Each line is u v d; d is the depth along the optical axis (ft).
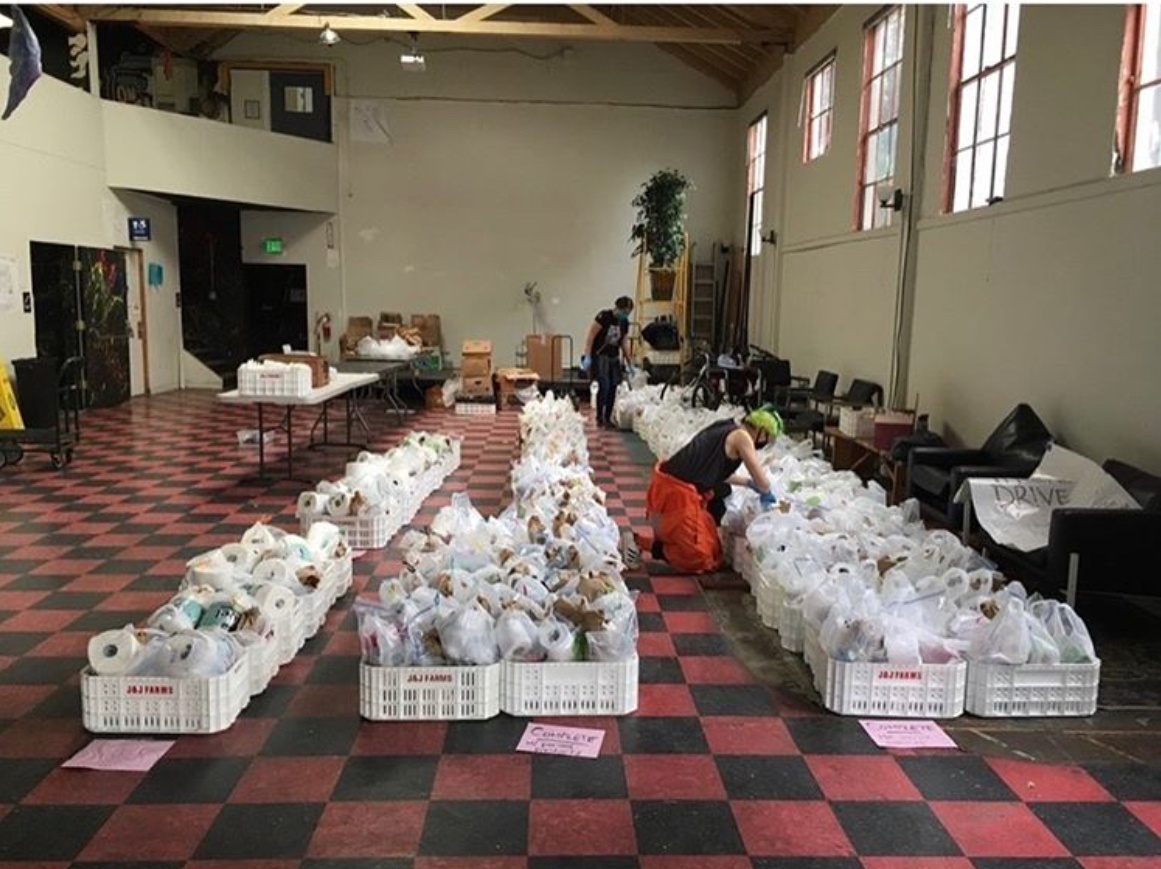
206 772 8.00
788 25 33.30
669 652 10.98
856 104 26.73
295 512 17.35
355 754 8.34
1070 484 13.19
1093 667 9.34
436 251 43.11
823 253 29.58
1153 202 13.50
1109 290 14.57
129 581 13.28
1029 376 17.03
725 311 42.83
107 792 7.67
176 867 6.70
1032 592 13.61
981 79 19.57
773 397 29.68
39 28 32.48
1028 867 6.89
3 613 11.91
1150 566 11.22
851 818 7.49
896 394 22.91
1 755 8.26
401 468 17.44
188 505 18.03
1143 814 7.64
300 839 7.06
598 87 42.45
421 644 9.05
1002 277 18.06
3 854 6.81
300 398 18.66
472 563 11.20
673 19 38.52
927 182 21.77
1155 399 13.43
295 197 40.04
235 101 41.73
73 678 9.93
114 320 33.65
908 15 22.76
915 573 11.52
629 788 7.88
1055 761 8.50
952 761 8.46
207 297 42.80
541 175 42.88
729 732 8.94
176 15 31.55
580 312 43.75
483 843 7.04
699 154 42.88
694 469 13.98
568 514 13.28
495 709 9.11
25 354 27.73
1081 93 15.46
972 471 14.98
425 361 38.96
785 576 11.41
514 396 35.01
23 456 22.93
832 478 16.66
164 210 38.09
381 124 42.22
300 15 34.86
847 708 9.31
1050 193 16.26
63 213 30.04
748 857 6.95
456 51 41.91
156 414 31.07
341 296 43.16
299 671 10.16
